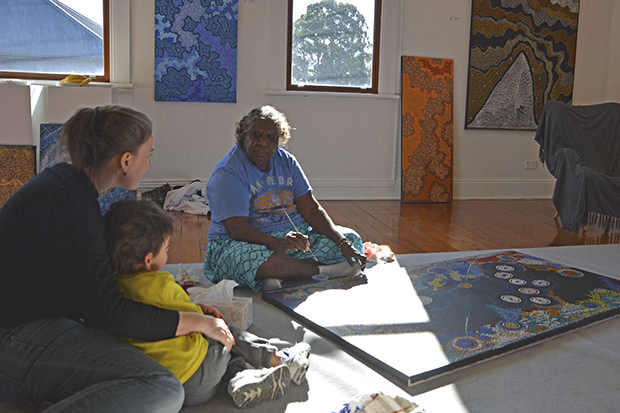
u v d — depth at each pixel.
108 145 1.39
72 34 5.11
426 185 5.87
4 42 5.00
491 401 1.73
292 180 2.89
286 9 5.42
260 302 2.55
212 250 2.81
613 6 6.28
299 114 5.62
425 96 5.83
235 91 5.41
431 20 5.79
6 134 3.99
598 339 2.21
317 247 2.83
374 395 1.54
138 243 1.50
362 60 5.72
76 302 1.35
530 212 5.39
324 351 2.05
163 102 5.31
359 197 5.89
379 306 2.45
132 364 1.36
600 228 4.59
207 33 5.26
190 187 5.07
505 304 2.50
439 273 2.98
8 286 1.35
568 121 4.97
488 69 6.01
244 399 1.63
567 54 6.23
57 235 1.32
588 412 1.68
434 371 1.86
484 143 6.16
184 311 1.59
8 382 1.40
